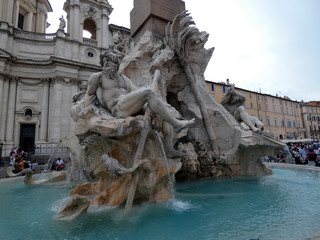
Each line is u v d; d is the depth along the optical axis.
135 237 2.43
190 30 6.14
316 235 2.26
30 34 26.53
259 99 33.19
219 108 6.75
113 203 3.30
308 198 3.91
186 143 6.49
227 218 3.01
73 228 2.70
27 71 25.48
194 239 2.36
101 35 29.91
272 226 2.66
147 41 6.24
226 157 6.15
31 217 3.19
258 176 6.40
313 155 9.29
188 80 6.65
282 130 35.78
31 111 25.19
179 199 4.02
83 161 6.24
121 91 3.95
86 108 3.71
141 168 3.22
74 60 26.66
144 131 3.36
